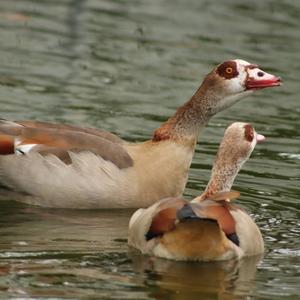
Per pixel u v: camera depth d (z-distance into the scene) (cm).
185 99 2105
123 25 2583
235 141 1400
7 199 1555
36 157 1530
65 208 1530
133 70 2270
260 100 2158
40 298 1130
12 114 1930
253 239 1288
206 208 1231
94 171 1526
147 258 1270
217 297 1162
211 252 1248
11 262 1251
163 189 1550
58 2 2711
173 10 2741
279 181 1673
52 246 1327
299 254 1328
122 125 1920
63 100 2041
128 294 1156
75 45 2398
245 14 2744
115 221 1474
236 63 1587
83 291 1157
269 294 1180
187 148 1575
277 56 2425
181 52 2411
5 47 2338
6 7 2630
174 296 1162
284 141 1909
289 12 2781
